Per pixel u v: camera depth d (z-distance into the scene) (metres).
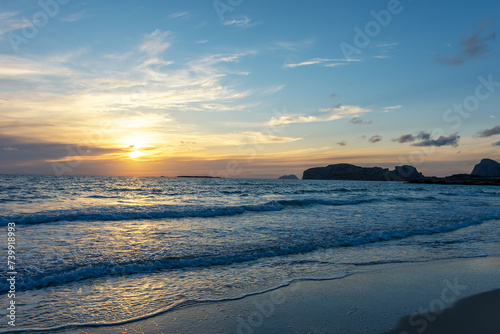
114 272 7.00
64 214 14.61
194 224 13.95
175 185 63.94
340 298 5.89
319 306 5.50
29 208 18.47
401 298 5.95
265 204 22.52
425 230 13.46
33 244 9.20
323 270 7.66
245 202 26.62
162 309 5.21
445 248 10.39
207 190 47.47
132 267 7.34
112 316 4.89
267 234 11.71
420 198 35.53
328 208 22.30
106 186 51.56
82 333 4.32
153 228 12.71
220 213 18.03
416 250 10.02
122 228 12.57
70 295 5.67
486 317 5.18
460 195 47.12
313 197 34.03
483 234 13.22
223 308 5.32
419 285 6.71
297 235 11.60
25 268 6.80
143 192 40.22
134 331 4.44
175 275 7.04
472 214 19.92
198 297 5.79
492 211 22.22
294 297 5.89
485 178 137.00
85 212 15.81
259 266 7.88
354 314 5.20
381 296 6.03
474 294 6.21
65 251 8.46
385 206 24.59
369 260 8.68
